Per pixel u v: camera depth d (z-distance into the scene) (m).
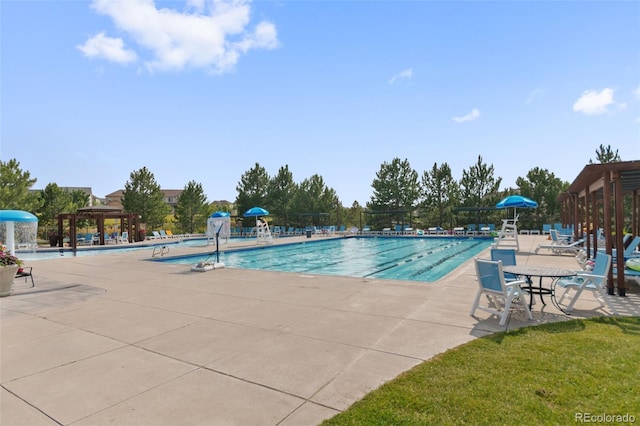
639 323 4.60
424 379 3.06
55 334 4.62
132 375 3.34
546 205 29.91
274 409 2.68
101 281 8.81
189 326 4.89
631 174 7.70
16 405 2.80
